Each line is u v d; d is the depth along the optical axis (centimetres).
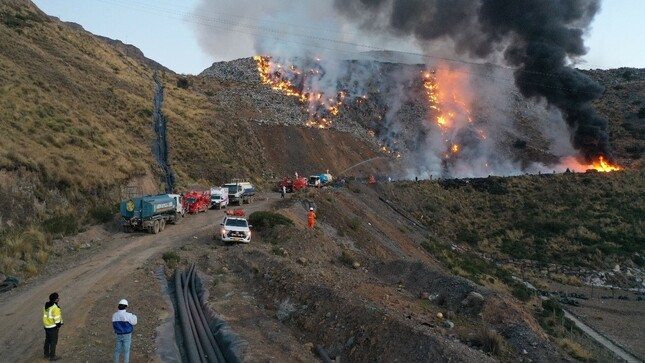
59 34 6994
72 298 1566
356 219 3778
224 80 10681
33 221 2406
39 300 1545
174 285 1841
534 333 1653
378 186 5622
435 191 5806
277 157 7369
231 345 1221
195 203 3703
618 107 10500
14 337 1234
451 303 1917
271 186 5981
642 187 5725
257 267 2050
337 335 1409
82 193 2958
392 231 4116
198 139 5922
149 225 2811
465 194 5809
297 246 2628
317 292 1647
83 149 3534
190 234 2834
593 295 3797
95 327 1312
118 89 6034
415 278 2288
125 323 1059
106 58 7438
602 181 5938
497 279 3894
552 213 5331
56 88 4609
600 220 5138
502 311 1783
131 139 4881
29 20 6700
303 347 1342
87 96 5141
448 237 4912
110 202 3192
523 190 5888
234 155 6341
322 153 7994
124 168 3641
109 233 2777
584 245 4753
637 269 4394
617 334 2773
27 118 3362
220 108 7738
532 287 3884
